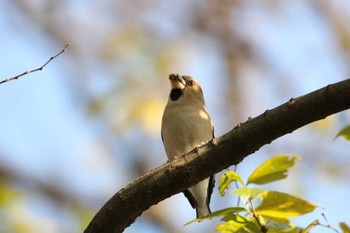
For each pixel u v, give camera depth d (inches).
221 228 210.2
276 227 214.2
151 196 231.8
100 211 236.4
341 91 211.6
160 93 497.4
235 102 534.0
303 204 213.5
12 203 469.7
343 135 222.1
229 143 223.9
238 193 206.1
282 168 216.7
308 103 215.2
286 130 219.3
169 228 542.0
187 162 228.1
